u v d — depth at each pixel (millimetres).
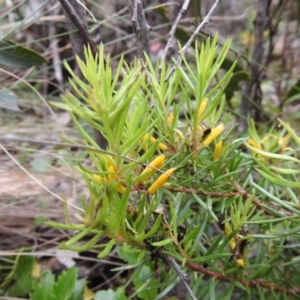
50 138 288
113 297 169
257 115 283
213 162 143
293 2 318
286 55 329
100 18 341
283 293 157
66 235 232
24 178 258
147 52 175
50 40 351
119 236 117
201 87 129
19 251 216
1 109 306
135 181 116
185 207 145
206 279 192
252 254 204
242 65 289
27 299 185
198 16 276
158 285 150
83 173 109
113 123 106
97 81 106
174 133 142
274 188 161
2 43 230
